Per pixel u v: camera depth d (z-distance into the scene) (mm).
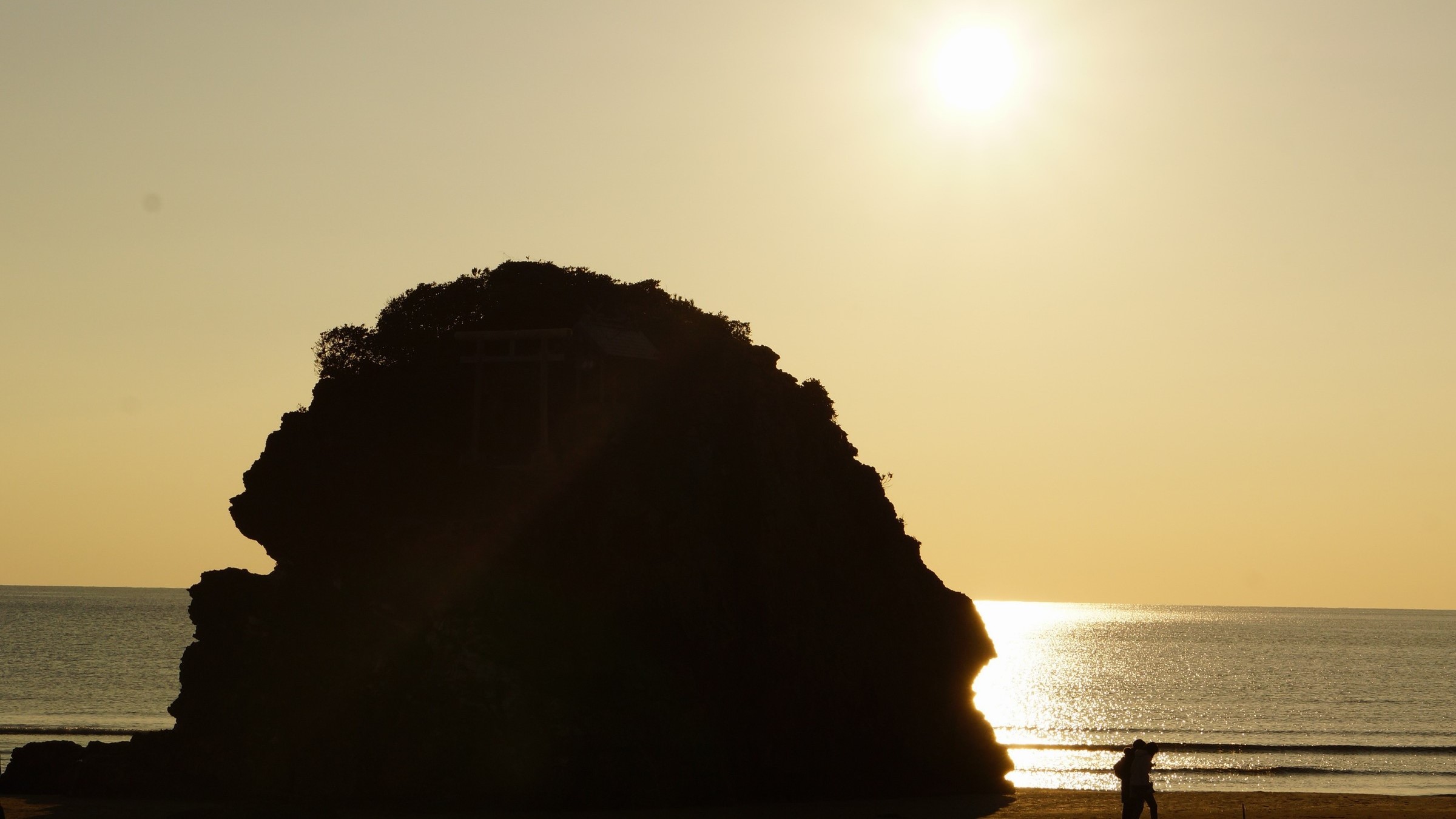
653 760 48438
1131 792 36469
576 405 57469
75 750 55656
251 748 51375
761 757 52594
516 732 47031
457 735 47219
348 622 53250
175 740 52969
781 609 54688
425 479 55625
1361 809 49781
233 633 53969
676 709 49844
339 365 60000
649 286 65688
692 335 61406
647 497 53438
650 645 51438
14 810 46406
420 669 49906
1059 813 48438
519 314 60344
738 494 55969
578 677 48969
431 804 46656
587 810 46844
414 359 59625
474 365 59031
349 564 53719
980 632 63750
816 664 55219
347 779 48625
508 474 54938
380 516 54656
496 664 48344
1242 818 44781
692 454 54969
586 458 55312
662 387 58031
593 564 52344
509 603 50250
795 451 58688
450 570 51844
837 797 53875
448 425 58281
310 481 55469
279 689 52438
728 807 48938
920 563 63531
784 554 55562
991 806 51062
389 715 49031
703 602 52500
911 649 59438
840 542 58719
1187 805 51469
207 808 44344
